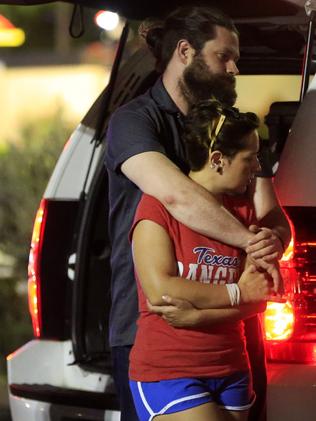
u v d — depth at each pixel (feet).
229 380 31.91
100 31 150.41
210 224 31.63
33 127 101.09
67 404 40.16
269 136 41.04
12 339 77.00
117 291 35.47
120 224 35.19
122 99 43.60
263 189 33.12
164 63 35.37
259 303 31.86
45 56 162.50
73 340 41.65
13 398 41.98
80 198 42.52
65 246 42.55
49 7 168.76
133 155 33.35
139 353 32.12
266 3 41.81
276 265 31.81
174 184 31.91
